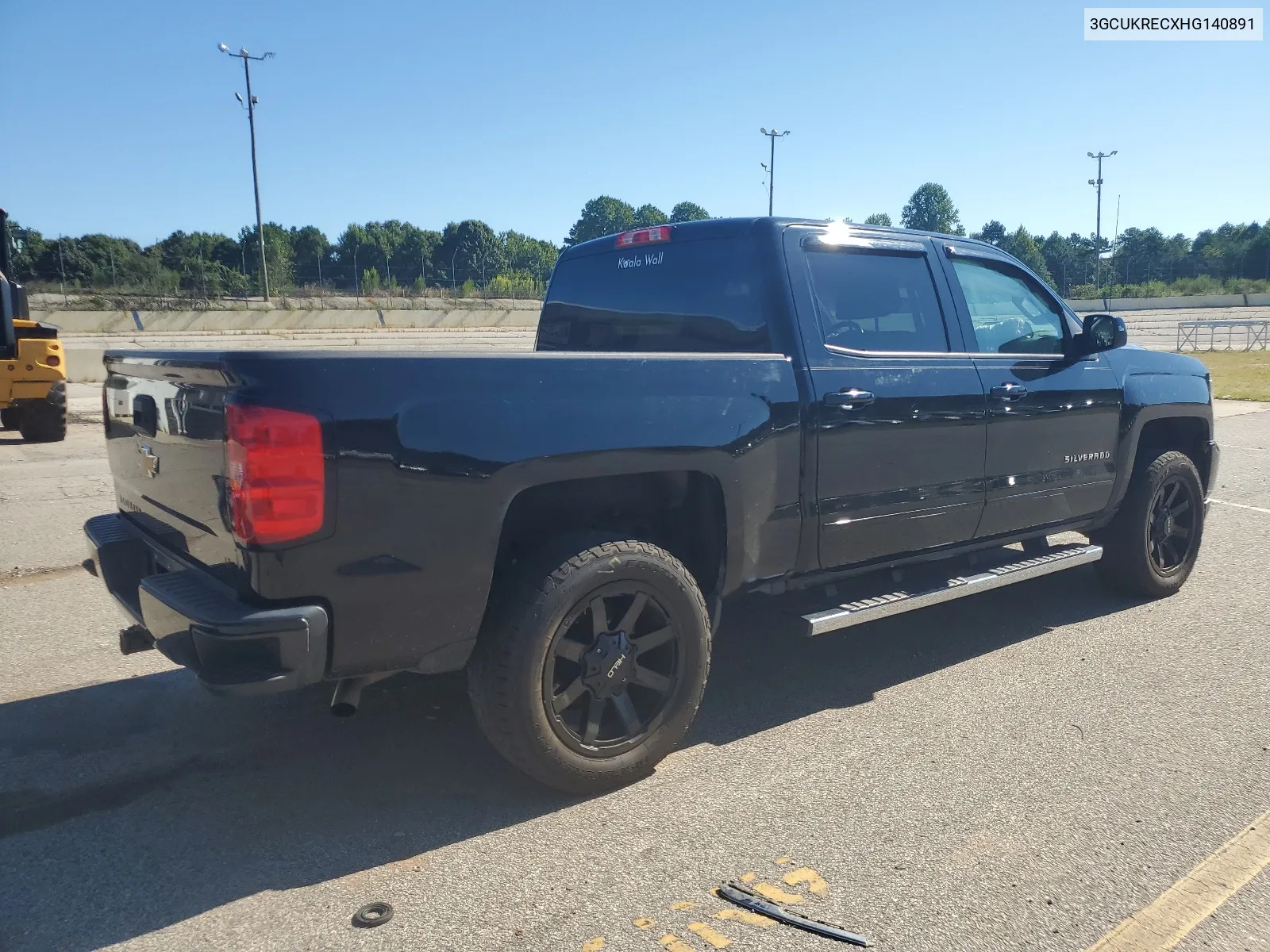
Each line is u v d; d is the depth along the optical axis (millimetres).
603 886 2699
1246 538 6996
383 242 109062
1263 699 4047
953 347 4312
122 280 54594
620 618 3230
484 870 2779
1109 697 4074
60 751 3547
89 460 10562
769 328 3754
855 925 2520
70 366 20516
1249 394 17781
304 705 3973
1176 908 2605
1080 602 5434
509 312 55750
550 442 2969
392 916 2564
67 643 4684
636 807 3154
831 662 4516
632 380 3180
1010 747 3594
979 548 4539
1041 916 2566
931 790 3262
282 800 3193
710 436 3330
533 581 3000
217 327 44969
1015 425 4441
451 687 4156
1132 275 104688
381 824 3039
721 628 4984
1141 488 5227
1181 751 3557
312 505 2596
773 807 3146
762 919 2545
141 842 2936
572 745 3105
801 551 3750
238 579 2688
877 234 4164
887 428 3902
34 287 47656
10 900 2635
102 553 3436
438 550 2814
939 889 2684
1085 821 3055
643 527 3674
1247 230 108625
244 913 2576
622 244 4461
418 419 2750
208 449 2773
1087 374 4840
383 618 2779
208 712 3902
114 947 2438
